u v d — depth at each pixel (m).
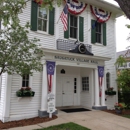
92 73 11.53
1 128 6.79
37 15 9.77
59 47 10.19
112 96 12.32
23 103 8.62
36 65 7.12
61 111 10.05
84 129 6.61
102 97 11.22
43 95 8.91
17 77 8.60
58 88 11.65
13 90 8.41
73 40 10.87
